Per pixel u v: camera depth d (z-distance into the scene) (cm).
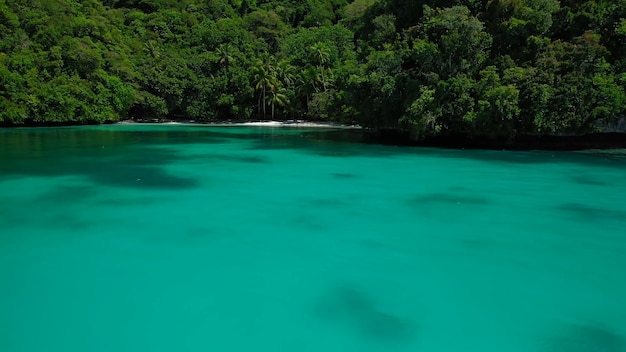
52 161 2911
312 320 918
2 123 5906
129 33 8500
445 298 1018
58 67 6125
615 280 1114
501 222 1603
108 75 6706
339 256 1270
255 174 2531
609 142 3888
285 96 7225
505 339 855
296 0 11100
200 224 1552
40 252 1257
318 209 1767
